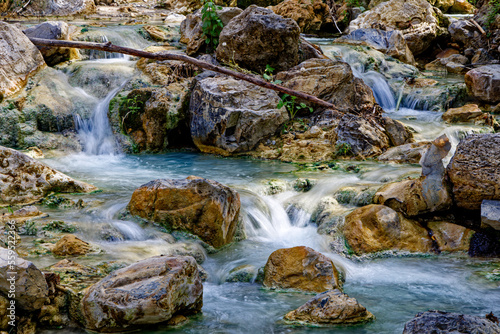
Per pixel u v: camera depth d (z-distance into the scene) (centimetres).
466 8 2106
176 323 425
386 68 1321
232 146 906
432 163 629
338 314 429
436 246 595
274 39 1024
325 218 646
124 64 1084
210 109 906
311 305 441
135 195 605
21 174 657
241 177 770
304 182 735
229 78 959
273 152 898
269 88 924
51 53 1061
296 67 1022
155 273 421
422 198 618
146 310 399
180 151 966
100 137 951
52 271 458
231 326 426
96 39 1195
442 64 1462
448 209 627
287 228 666
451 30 1527
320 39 1580
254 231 641
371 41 1418
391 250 589
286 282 504
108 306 400
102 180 760
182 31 1322
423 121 1058
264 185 723
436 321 372
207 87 918
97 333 405
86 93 1006
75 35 1174
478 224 620
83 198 662
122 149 934
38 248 519
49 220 581
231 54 1064
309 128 955
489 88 1109
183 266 431
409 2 1559
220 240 594
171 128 955
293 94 936
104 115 966
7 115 901
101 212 616
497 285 512
